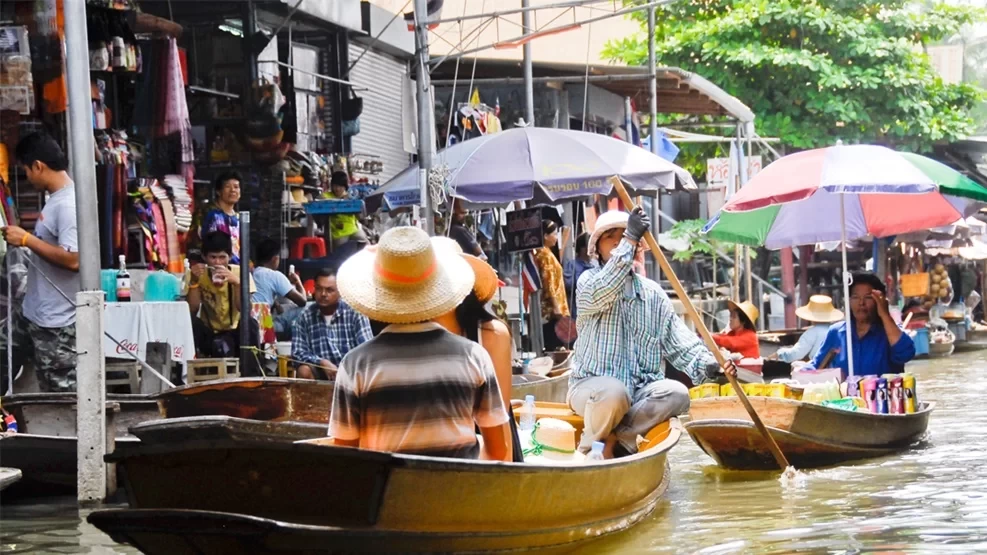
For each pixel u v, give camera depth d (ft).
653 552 27.63
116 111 49.06
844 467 39.99
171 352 42.14
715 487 37.06
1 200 40.91
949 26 113.19
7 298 41.75
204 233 48.42
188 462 22.62
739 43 107.55
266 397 37.93
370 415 23.31
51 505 35.99
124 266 44.06
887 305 45.57
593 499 27.91
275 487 22.48
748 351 56.90
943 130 111.14
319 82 64.13
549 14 101.91
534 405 38.24
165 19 53.21
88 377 36.09
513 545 25.30
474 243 59.36
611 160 59.67
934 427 50.14
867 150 44.14
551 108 83.51
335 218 60.03
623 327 34.99
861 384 43.37
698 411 40.75
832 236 51.44
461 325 26.50
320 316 44.11
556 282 67.36
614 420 34.22
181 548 22.48
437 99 80.28
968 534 28.22
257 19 58.49
